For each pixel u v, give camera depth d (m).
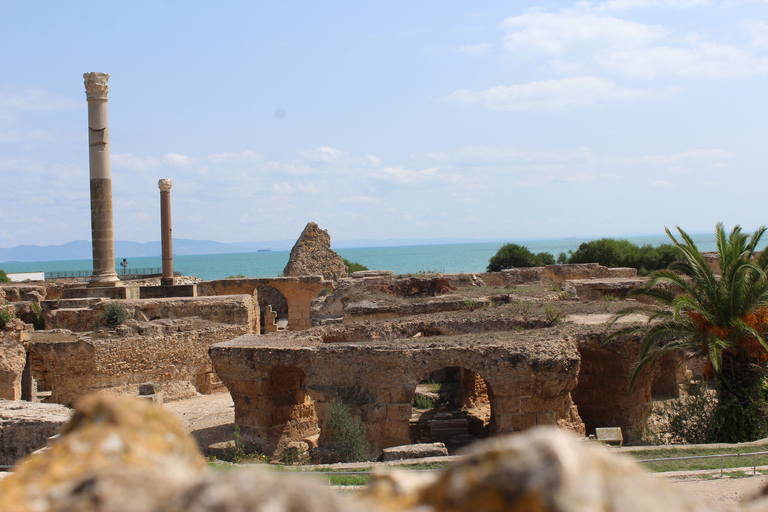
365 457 22.12
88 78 47.72
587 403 26.97
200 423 29.22
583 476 2.55
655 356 23.03
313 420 26.45
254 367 24.47
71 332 36.62
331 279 66.50
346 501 2.76
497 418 22.86
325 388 23.64
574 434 23.48
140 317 42.53
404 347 23.48
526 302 32.72
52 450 3.19
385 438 23.27
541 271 53.22
